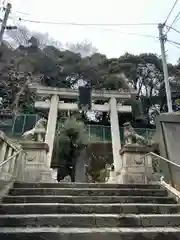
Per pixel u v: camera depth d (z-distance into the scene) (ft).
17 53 83.05
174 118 17.25
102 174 55.42
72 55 88.79
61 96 43.11
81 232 9.75
